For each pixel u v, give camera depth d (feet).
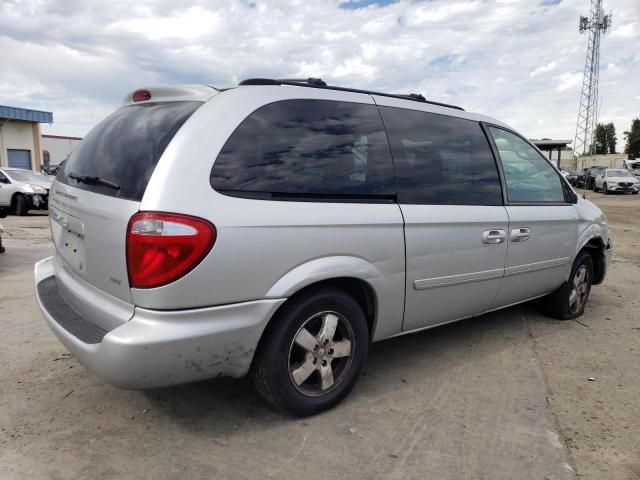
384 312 10.81
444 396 11.12
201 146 8.44
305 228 9.15
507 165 13.78
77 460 8.52
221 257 8.21
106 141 9.99
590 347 14.29
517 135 14.67
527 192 14.30
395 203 10.77
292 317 9.30
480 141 13.23
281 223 8.85
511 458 8.91
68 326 9.25
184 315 8.11
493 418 10.24
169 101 9.68
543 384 11.86
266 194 8.88
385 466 8.57
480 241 12.44
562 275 15.78
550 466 8.71
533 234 14.11
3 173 47.98
